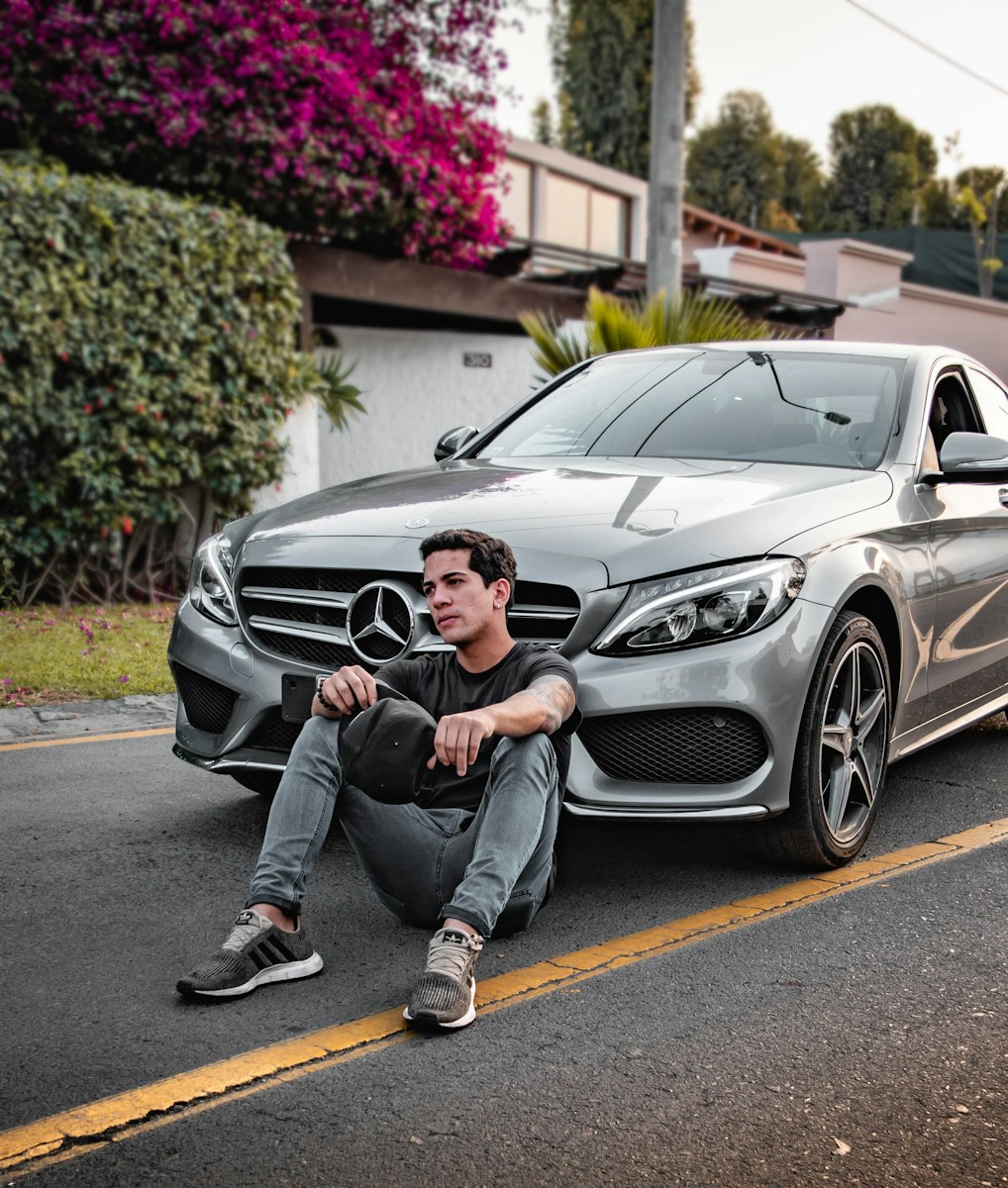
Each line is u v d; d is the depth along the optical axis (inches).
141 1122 88.7
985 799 180.2
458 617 113.6
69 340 315.0
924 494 165.2
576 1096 93.0
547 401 194.1
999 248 1047.0
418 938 124.4
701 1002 109.7
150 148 363.3
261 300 359.9
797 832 138.3
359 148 390.3
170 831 158.9
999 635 189.3
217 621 149.8
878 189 2632.9
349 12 410.3
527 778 109.4
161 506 343.3
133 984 112.6
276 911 112.7
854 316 729.6
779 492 145.2
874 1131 88.7
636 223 748.6
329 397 441.1
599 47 1749.5
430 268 447.2
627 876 143.4
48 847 151.6
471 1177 82.3
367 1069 96.7
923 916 131.3
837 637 136.8
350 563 136.4
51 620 302.8
